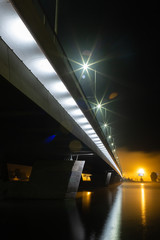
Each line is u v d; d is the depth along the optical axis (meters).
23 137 17.30
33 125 14.05
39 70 10.11
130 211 17.95
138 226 12.14
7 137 17.00
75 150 26.11
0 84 7.96
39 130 15.48
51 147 22.36
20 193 24.44
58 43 11.98
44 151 23.66
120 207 20.53
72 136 18.08
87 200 26.83
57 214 16.16
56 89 12.38
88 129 22.09
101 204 22.86
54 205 21.06
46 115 11.92
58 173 24.95
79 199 27.38
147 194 38.09
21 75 8.91
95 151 28.58
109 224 12.72
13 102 9.88
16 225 12.43
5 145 19.80
